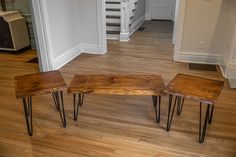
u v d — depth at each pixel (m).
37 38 3.19
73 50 3.97
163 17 7.09
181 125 2.20
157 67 3.56
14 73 3.40
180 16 3.51
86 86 2.07
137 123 2.24
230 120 2.27
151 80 2.16
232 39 2.98
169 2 6.83
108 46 4.66
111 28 5.38
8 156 1.84
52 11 3.23
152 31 5.83
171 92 1.92
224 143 1.97
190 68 3.52
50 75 2.20
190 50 3.71
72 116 2.36
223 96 2.70
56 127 2.19
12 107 2.52
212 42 3.56
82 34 4.16
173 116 2.34
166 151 1.88
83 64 3.73
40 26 3.08
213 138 2.02
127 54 4.17
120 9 4.98
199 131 2.02
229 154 1.84
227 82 3.04
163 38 5.20
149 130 2.14
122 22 4.90
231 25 3.11
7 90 2.89
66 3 3.57
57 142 1.99
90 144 1.97
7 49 4.24
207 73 3.34
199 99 1.81
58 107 2.29
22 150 1.91
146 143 1.97
